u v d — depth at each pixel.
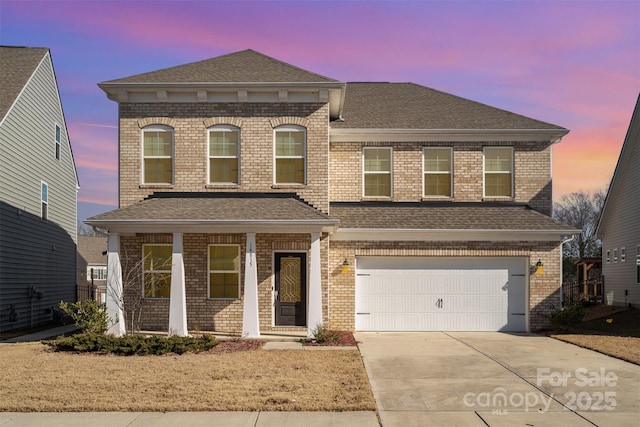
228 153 17.73
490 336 17.05
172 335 14.62
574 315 17.41
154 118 17.66
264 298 17.36
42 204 23.48
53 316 23.66
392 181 19.53
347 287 17.97
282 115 17.66
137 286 17.09
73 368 11.79
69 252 27.05
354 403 9.04
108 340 13.94
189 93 17.59
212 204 16.66
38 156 22.98
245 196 17.48
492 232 17.81
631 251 25.94
